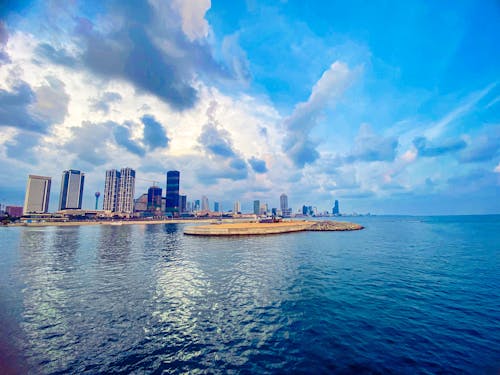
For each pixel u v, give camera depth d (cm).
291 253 2945
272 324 1034
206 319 1087
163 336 941
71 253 3173
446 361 772
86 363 775
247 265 2252
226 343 887
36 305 1266
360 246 3597
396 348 846
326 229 7156
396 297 1359
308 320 1067
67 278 1825
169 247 3709
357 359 783
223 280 1734
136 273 1973
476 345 865
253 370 734
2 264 2420
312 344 873
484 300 1309
